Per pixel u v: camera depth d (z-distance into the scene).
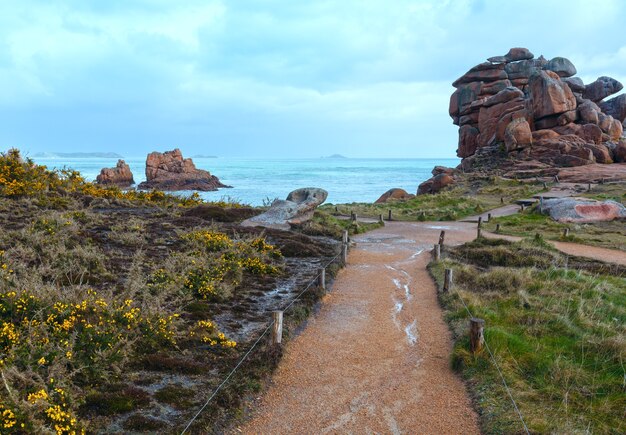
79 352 7.71
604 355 9.80
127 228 19.03
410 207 44.41
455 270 17.27
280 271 16.17
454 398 8.39
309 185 116.94
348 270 18.19
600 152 56.41
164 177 100.75
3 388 6.34
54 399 6.49
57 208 21.52
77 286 9.95
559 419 7.45
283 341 10.37
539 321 11.88
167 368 8.41
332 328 11.83
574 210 32.31
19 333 7.64
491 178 53.62
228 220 25.59
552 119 62.44
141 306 10.18
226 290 12.81
